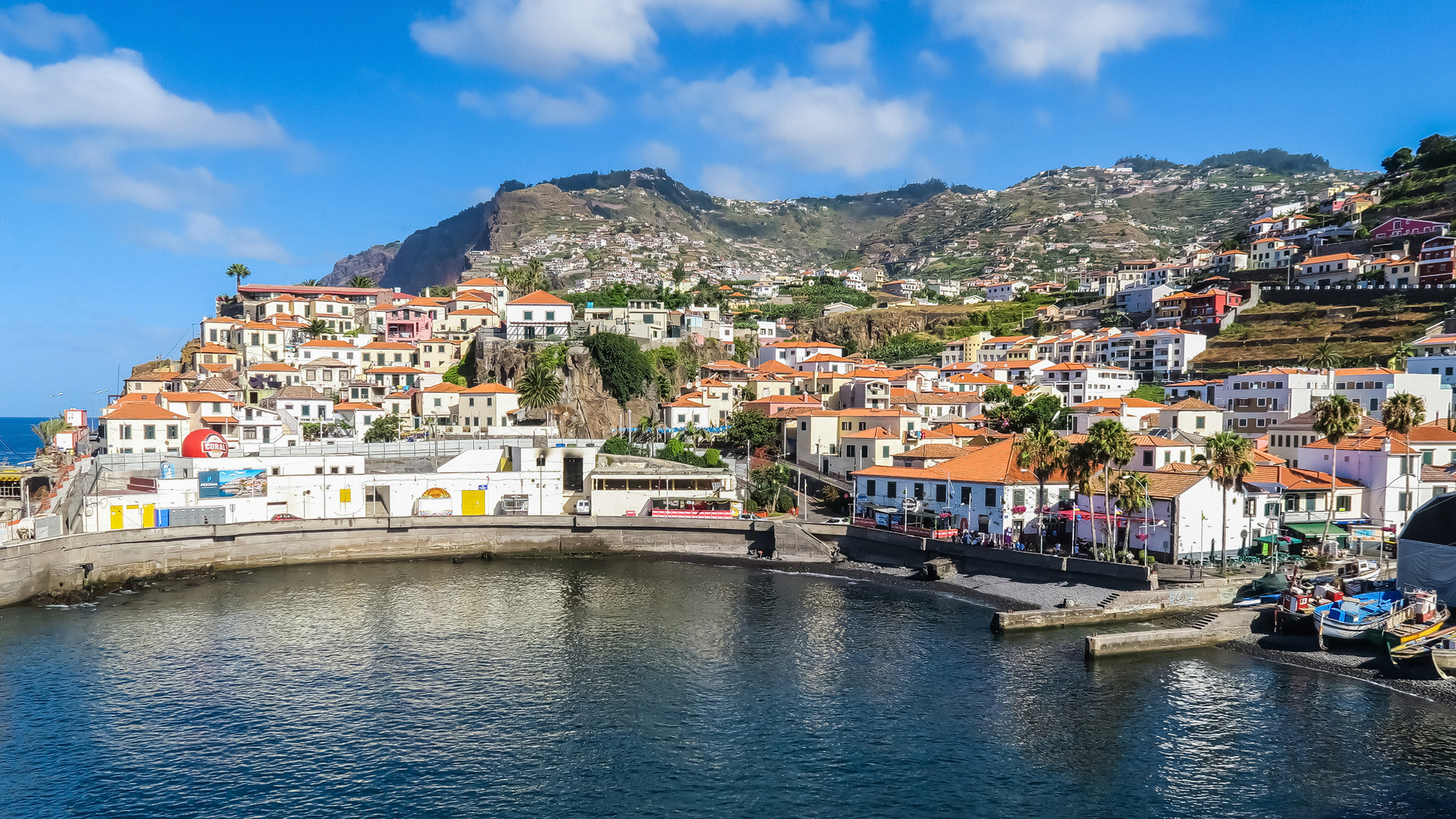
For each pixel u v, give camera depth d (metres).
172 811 44.28
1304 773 47.94
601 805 44.72
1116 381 194.75
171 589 91.44
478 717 55.81
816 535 107.38
